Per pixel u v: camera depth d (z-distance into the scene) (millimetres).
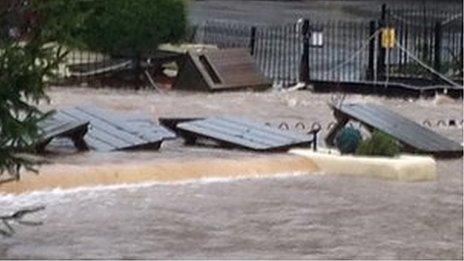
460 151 25750
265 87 43188
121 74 41969
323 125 31422
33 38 14359
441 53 46594
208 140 25688
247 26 68312
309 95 41188
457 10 79062
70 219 17891
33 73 14367
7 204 18750
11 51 14242
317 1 102312
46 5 14336
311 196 20656
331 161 23234
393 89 41719
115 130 24984
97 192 20188
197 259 15492
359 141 23750
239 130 25750
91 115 25438
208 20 72750
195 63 41906
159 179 21500
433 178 22969
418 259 15898
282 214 18891
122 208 18938
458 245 16875
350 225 18156
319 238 17109
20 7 14281
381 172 22703
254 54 47469
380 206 19906
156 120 28297
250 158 23562
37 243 16125
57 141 23969
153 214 18531
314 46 47562
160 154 24047
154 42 42438
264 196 20516
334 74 45562
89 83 41031
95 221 17812
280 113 35312
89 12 14883
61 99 36125
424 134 25953
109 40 41406
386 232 17719
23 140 14633
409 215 19125
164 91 41625
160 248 16094
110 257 15430
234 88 42312
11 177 16938
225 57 42781
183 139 25875
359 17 83125
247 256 15750
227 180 22047
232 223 18031
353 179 22609
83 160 22422
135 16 41688
